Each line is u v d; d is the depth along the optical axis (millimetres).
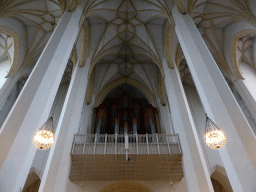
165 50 13914
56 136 9461
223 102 6230
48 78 6484
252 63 15219
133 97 20500
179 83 11859
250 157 5320
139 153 9773
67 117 10242
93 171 10969
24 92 5898
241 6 12172
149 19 14469
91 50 14336
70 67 17219
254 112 12305
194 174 8156
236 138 5695
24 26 14445
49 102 6227
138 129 15844
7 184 4570
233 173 5406
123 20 15062
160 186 11531
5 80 13320
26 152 5203
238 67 14266
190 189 8250
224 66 14852
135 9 14266
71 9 9664
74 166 10484
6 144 4965
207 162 13234
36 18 14148
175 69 12844
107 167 10586
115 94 20594
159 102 16547
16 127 5277
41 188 7816
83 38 13820
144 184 11672
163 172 11086
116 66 18438
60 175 8445
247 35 14703
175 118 10664
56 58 7152
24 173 5113
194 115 16062
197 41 8086
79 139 10891
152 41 14906
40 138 5297
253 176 5055
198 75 7145
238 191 5180
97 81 17703
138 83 18812
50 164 8438
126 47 17047
